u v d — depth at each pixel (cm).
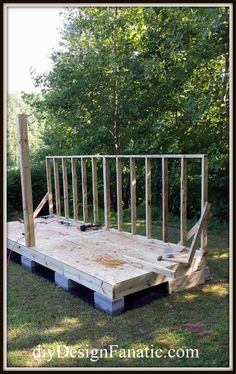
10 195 791
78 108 804
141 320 293
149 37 642
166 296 339
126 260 366
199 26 570
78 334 275
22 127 404
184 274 355
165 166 416
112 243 442
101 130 742
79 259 374
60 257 382
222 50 514
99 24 780
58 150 901
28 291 364
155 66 652
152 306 319
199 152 634
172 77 627
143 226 664
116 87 748
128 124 759
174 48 600
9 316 308
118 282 304
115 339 266
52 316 306
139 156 449
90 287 326
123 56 728
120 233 494
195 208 712
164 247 414
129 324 287
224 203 641
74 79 774
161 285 350
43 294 355
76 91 762
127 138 770
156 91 662
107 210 518
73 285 362
